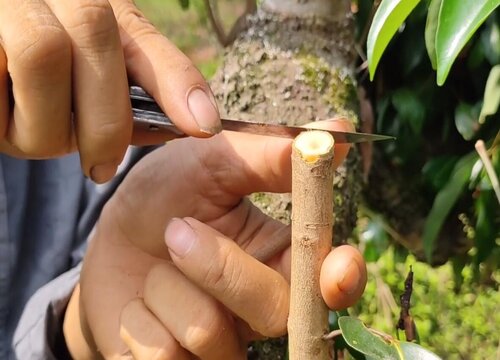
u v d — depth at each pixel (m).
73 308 0.29
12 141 0.20
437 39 0.20
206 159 0.25
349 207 0.34
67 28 0.19
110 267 0.26
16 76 0.19
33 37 0.19
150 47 0.21
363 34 0.48
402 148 0.55
